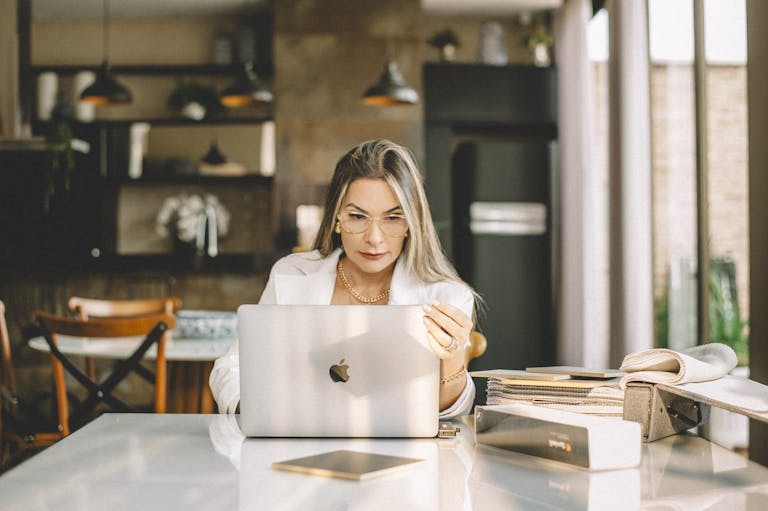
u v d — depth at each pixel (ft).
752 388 4.16
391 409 4.21
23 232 18.78
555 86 19.02
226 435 4.34
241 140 19.56
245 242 19.99
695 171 12.16
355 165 5.70
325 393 4.20
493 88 18.93
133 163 19.47
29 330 12.57
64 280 19.26
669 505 2.96
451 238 19.07
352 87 19.10
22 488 3.22
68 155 18.03
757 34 8.15
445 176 18.92
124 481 3.33
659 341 13.57
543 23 20.29
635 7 13.98
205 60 20.56
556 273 18.51
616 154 14.39
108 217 19.81
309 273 6.17
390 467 3.49
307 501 3.01
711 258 11.87
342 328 4.20
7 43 18.99
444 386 4.77
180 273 19.51
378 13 19.27
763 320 8.09
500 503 2.98
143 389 19.02
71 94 20.11
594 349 16.29
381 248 5.65
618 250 14.21
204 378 12.60
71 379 18.85
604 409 4.23
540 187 18.49
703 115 12.01
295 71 19.10
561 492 3.15
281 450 3.96
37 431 10.98
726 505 2.96
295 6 19.19
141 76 20.30
